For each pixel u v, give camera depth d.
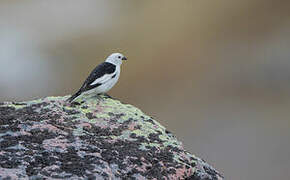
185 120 18.67
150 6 26.23
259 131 16.80
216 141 16.53
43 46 24.27
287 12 24.11
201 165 6.21
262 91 20.28
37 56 23.45
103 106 7.07
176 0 25.95
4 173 4.79
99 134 6.15
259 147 15.59
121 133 6.27
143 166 5.47
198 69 22.14
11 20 26.00
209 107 19.52
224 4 24.89
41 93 21.78
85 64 23.33
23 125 5.88
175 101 20.39
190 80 21.59
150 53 23.06
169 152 6.02
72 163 5.12
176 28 24.27
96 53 23.86
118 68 8.78
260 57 22.11
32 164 5.02
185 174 5.68
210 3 25.25
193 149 16.22
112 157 5.45
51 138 5.63
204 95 20.44
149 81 21.88
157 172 5.46
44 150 5.32
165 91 21.19
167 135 6.53
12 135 5.59
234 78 21.30
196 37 23.80
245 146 15.97
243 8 24.72
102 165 5.19
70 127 6.18
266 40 23.14
